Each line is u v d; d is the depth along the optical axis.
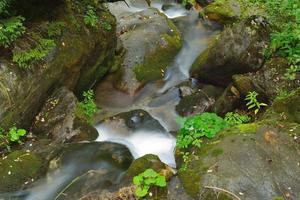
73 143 2.73
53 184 2.44
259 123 2.49
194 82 3.60
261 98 3.02
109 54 3.58
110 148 2.72
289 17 3.36
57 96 2.95
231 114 2.92
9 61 2.72
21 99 2.72
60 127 2.81
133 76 3.63
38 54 2.81
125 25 4.14
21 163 2.48
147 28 4.08
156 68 3.75
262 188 2.13
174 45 3.96
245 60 3.18
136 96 3.53
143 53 3.82
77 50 3.10
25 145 2.68
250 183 2.15
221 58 3.26
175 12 4.68
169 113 3.33
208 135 2.56
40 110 2.91
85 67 3.29
